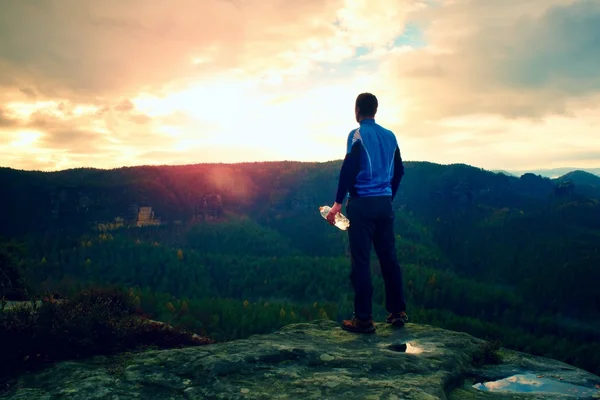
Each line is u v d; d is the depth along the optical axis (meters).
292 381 2.79
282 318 104.69
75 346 3.30
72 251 158.12
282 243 191.75
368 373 3.01
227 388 2.66
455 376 3.16
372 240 4.49
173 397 2.59
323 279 153.75
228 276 161.25
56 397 2.56
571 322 133.00
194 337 4.40
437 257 171.12
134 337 3.88
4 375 2.90
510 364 3.75
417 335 4.20
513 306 139.88
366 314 4.23
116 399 2.54
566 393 3.13
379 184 4.21
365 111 4.39
